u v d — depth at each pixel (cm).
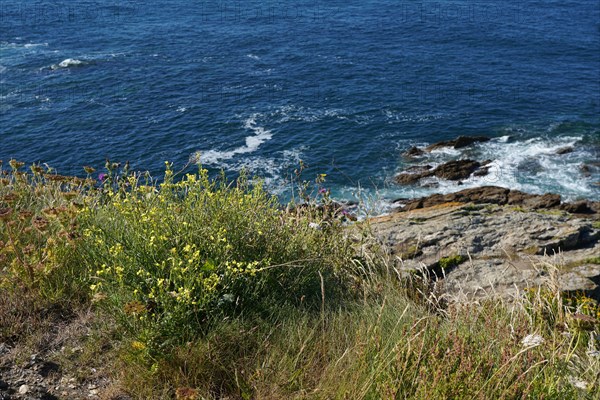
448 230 820
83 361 437
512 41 5872
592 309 650
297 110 3941
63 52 5391
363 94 4266
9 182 682
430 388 386
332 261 584
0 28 6262
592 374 453
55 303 498
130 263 472
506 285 704
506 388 391
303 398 404
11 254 539
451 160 3184
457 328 467
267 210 574
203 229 501
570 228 826
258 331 459
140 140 3484
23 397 402
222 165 3170
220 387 424
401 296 571
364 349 429
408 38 5975
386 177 3005
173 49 5531
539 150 3288
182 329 440
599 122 3706
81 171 3133
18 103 4091
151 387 412
